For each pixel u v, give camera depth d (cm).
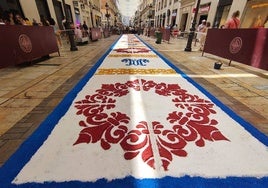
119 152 151
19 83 331
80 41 1034
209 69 452
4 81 344
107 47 930
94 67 459
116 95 272
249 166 139
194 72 421
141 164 139
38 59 565
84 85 316
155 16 3581
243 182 125
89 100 253
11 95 273
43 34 520
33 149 153
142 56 650
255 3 788
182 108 232
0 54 350
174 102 250
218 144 163
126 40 1455
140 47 947
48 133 175
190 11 1630
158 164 139
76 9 1608
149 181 124
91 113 215
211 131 183
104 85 318
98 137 170
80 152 150
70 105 236
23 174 128
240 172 133
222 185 122
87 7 2066
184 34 1741
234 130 186
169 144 162
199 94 280
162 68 457
